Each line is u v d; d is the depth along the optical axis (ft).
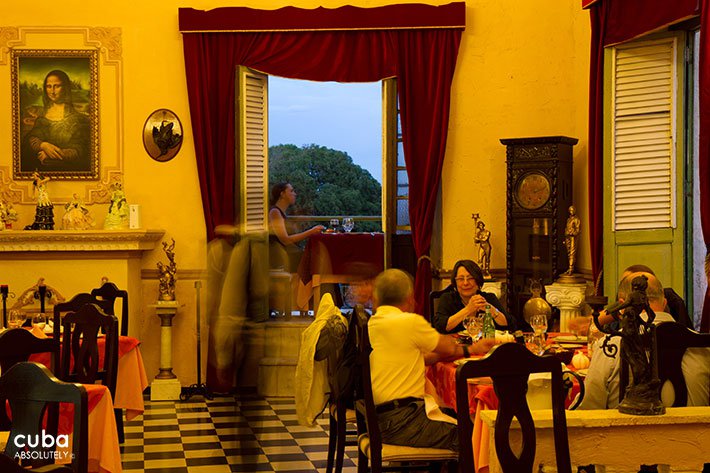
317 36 28.40
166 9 28.78
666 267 22.71
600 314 15.70
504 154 28.68
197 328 27.99
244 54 28.43
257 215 29.17
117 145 28.71
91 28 28.63
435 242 28.84
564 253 26.30
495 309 19.10
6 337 13.51
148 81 28.78
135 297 28.17
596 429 10.44
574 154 28.04
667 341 12.02
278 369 27.89
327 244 28.76
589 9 24.82
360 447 14.46
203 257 28.94
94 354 17.29
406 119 28.17
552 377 10.39
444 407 15.26
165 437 22.24
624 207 23.43
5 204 28.04
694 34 22.50
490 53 28.60
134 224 27.86
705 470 11.75
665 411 10.63
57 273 27.17
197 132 28.40
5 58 28.43
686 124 22.47
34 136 28.50
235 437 22.12
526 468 10.28
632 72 23.24
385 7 28.09
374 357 14.57
